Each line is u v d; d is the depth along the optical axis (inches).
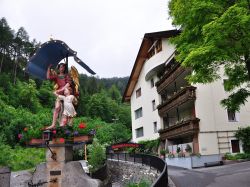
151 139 1566.2
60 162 403.2
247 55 515.8
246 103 1128.2
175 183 611.2
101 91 4822.8
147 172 680.4
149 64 1469.0
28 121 2078.0
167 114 1433.3
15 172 1123.3
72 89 442.9
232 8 425.1
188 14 528.7
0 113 2177.7
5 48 3838.6
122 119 3816.4
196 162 1004.6
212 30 444.8
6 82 3090.6
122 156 1013.8
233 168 807.1
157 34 1378.0
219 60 472.1
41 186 396.8
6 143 1838.1
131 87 1823.3
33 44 4276.6
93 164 800.3
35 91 3260.3
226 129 1088.8
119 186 786.2
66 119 428.8
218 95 1103.6
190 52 490.0
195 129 1067.3
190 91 1092.5
